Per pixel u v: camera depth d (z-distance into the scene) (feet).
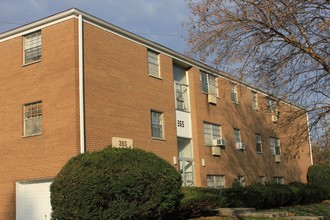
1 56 67.62
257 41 44.68
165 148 73.92
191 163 82.99
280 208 82.69
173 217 54.60
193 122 84.43
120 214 43.29
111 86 64.64
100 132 61.05
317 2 42.39
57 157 58.85
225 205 70.38
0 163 64.49
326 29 41.14
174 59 81.20
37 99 62.44
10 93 65.51
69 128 58.39
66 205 43.60
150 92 72.90
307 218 60.70
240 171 96.17
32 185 61.93
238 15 44.16
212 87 91.71
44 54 63.00
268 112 49.83
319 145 47.55
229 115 95.86
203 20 45.29
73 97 58.80
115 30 67.36
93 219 42.83
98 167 44.34
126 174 44.01
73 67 59.67
